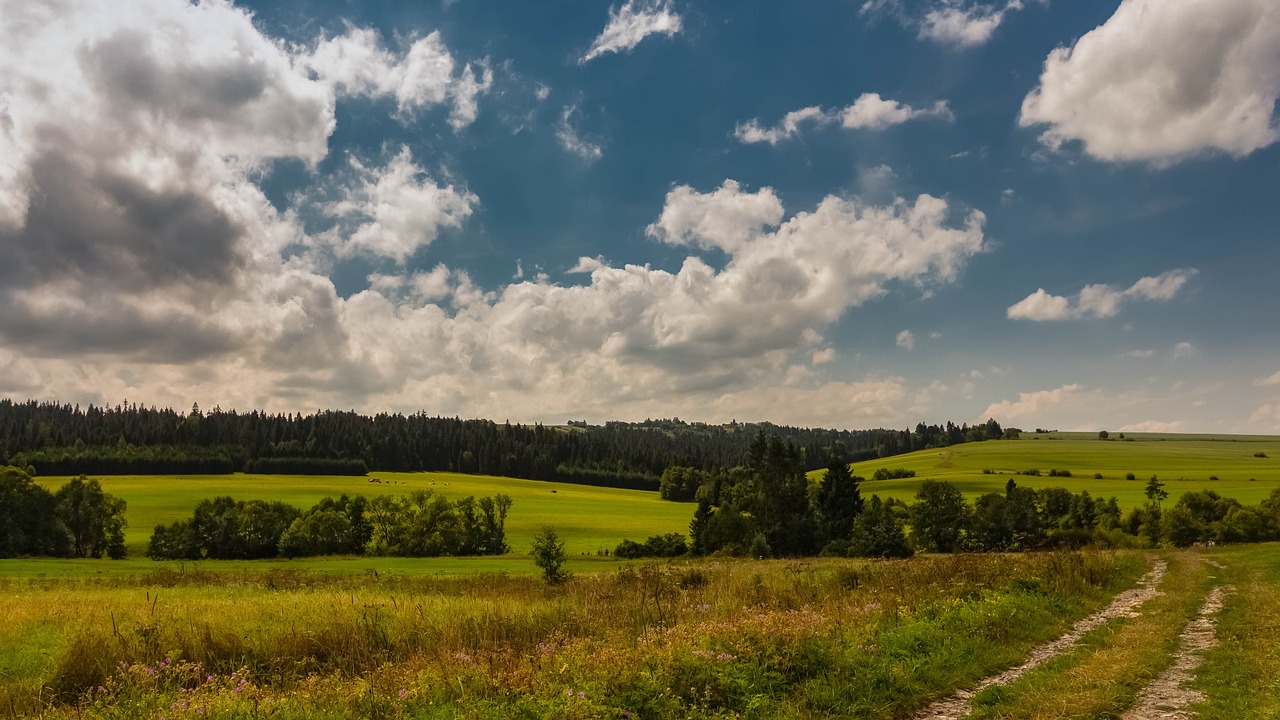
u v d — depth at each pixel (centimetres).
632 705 766
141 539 9588
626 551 8188
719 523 7900
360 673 1030
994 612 1283
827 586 2002
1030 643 1158
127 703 879
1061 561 2080
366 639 1186
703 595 1780
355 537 9438
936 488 8012
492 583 3161
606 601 1630
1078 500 8988
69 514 8506
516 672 863
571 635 1230
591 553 8612
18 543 7725
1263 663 976
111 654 1073
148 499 12025
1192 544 6719
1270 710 759
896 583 1830
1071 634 1270
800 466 8075
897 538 6788
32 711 940
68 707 931
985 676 959
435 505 9438
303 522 9194
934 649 1027
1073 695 848
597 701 761
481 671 886
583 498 15288
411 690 834
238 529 8975
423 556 8994
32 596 2427
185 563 6631
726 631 1002
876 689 848
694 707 762
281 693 899
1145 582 2261
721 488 11912
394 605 1456
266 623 1359
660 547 8212
